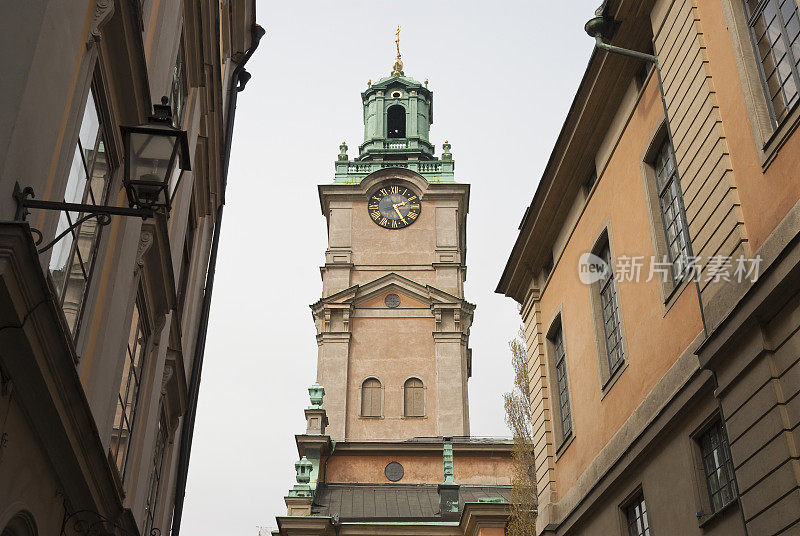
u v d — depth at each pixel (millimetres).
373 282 46969
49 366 7340
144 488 14047
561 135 17078
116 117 10227
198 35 15375
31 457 7840
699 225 11438
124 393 12391
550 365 19203
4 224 6152
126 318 11930
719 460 11211
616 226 15320
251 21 22969
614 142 15562
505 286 21859
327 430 42875
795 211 9234
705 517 11289
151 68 11875
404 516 34406
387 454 38406
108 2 8938
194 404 19594
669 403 12406
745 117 10586
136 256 12055
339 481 37750
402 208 50000
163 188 7199
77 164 8883
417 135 55625
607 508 15008
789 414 9148
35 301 6719
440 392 44031
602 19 14281
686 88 12117
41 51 7168
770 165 9961
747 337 9922
